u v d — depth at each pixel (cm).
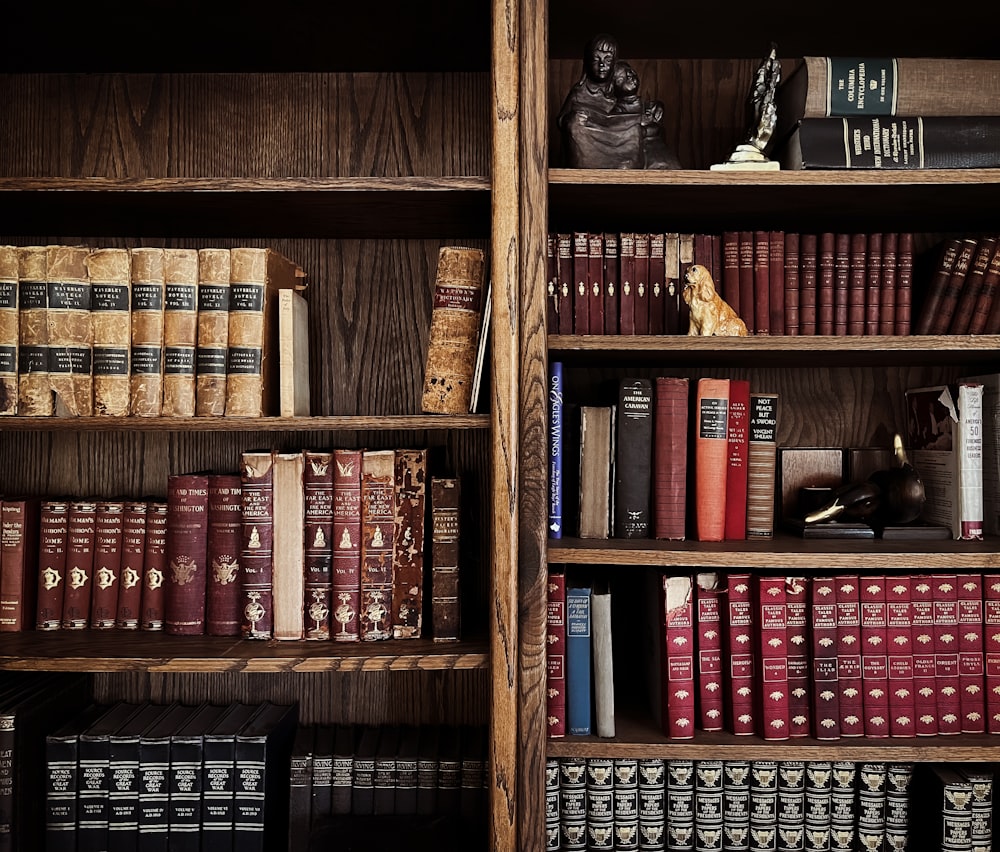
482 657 122
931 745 123
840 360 143
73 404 125
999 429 141
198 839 129
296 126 158
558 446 131
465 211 135
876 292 137
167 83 158
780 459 152
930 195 129
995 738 126
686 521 138
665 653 128
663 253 136
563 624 128
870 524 143
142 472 159
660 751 124
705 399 135
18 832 124
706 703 129
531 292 119
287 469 130
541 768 120
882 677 127
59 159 157
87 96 157
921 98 131
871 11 137
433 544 130
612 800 130
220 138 158
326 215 138
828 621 126
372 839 126
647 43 150
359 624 130
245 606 129
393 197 125
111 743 129
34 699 132
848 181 122
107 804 129
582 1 134
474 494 152
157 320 126
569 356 138
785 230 151
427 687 157
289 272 142
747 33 146
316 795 136
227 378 126
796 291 137
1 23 136
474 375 126
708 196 129
